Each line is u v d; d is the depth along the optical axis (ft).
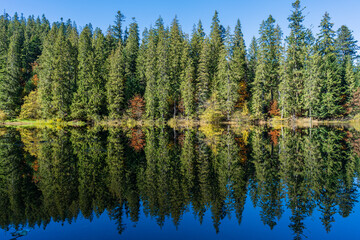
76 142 59.00
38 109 129.90
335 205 20.20
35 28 242.17
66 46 133.18
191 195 22.97
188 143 58.70
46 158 40.16
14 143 56.18
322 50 121.70
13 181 27.58
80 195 23.12
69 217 18.45
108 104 131.95
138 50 164.45
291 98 118.11
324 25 119.96
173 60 141.59
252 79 143.13
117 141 62.23
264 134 77.30
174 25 164.86
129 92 137.49
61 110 123.44
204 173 30.83
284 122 117.91
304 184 25.79
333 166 33.65
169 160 39.06
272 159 38.75
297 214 18.61
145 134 81.76
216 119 122.42
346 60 142.20
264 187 24.98
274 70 130.31
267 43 138.00
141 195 23.03
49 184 26.61
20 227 16.80
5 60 161.48
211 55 150.61
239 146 52.80
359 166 33.65
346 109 124.77
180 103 135.13
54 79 124.06
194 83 136.46
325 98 115.96
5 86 134.21
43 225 17.13
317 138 64.95
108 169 33.14
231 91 122.42
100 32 163.22
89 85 127.75
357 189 24.12
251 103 128.26
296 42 123.13
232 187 25.18
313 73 112.37
